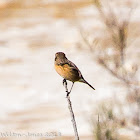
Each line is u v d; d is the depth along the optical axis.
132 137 10.27
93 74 19.70
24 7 30.12
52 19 27.89
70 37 24.09
